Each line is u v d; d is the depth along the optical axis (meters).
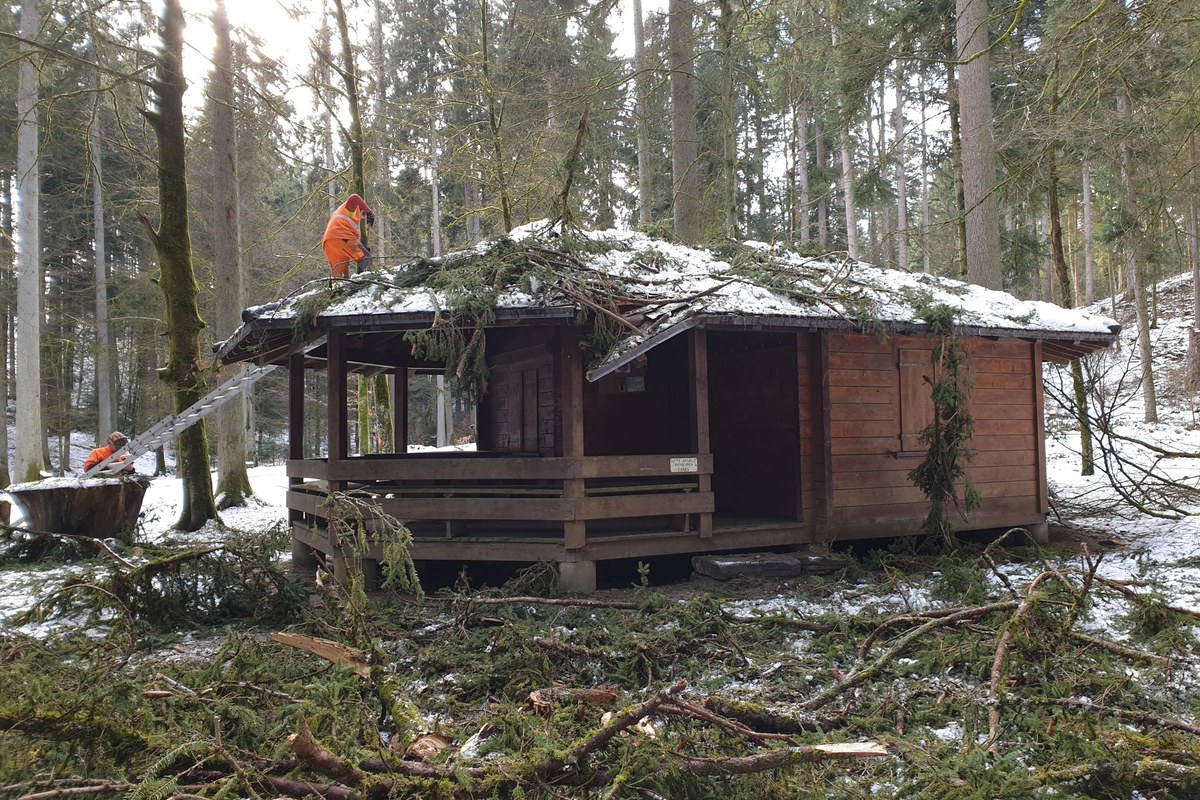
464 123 23.08
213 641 5.99
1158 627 4.79
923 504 9.45
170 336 12.55
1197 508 11.92
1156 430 21.36
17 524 10.11
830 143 30.05
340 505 5.93
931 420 9.60
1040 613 4.47
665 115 19.83
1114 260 24.88
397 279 8.26
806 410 9.02
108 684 3.68
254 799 2.70
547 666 4.73
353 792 2.80
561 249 8.49
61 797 2.59
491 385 12.16
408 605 6.79
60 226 26.62
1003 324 9.30
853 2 15.66
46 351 26.72
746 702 3.97
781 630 5.78
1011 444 10.16
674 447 10.92
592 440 10.51
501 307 7.31
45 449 27.33
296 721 3.28
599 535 8.05
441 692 4.66
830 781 3.18
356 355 10.78
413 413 38.69
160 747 3.00
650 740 3.15
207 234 22.94
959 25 13.54
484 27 14.14
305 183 25.78
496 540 7.73
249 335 8.04
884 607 6.71
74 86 18.58
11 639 4.47
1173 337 30.62
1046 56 9.45
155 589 6.43
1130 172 12.82
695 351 8.22
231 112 15.19
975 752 3.12
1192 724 3.52
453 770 2.94
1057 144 12.16
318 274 21.66
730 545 8.41
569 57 15.69
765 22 14.55
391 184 20.81
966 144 13.52
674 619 5.99
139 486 11.27
